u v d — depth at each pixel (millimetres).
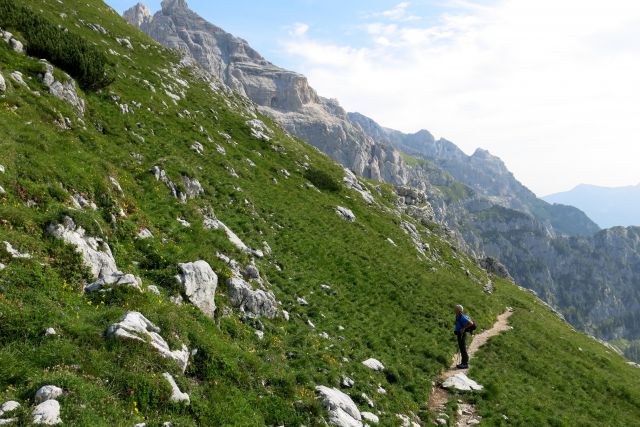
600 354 49344
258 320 22219
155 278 19141
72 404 10086
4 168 17875
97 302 15398
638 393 36531
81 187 20953
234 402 14273
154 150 36500
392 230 60000
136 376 12070
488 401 25391
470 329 29250
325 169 69125
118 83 45500
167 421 11578
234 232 32281
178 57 78062
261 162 54281
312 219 45188
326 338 24812
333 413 16844
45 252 15664
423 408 22797
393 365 25609
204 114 57469
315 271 34500
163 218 25500
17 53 30891
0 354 10734
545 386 31406
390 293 37250
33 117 25250
